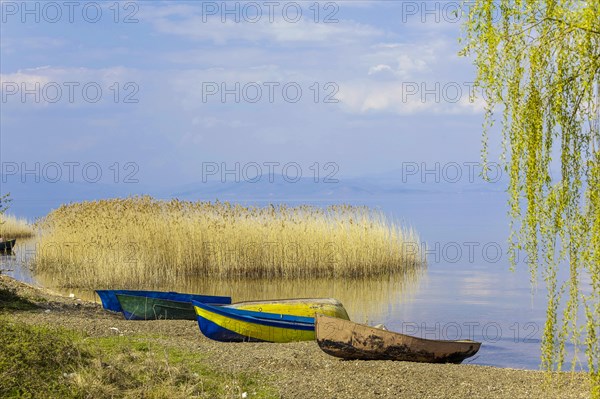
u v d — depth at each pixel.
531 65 7.59
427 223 74.25
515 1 7.62
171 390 9.53
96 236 27.73
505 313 22.11
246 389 10.10
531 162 7.64
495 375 11.16
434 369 11.57
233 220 29.03
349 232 29.34
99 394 9.05
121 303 17.58
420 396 9.91
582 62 7.49
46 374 9.38
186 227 28.53
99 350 11.09
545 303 23.98
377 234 29.61
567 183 7.82
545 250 8.09
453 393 10.04
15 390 8.74
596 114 7.63
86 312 17.88
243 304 16.14
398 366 11.70
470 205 150.00
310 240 28.89
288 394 9.94
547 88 7.71
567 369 13.79
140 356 11.33
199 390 9.82
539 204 7.76
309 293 25.22
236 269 28.39
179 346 12.73
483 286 28.06
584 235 7.79
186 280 27.91
